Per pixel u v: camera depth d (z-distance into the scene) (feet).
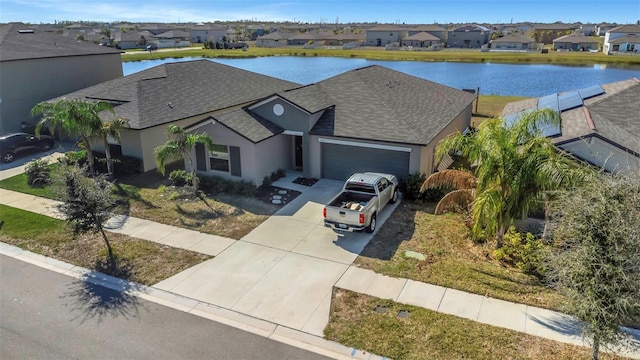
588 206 25.23
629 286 23.82
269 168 67.36
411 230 49.88
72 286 40.01
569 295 25.95
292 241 47.85
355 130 64.49
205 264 43.24
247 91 98.27
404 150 60.85
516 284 38.19
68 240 49.03
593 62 270.87
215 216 55.06
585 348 30.14
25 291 39.27
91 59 111.24
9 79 93.15
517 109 81.10
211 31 540.52
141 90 82.17
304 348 31.22
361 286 38.75
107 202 44.70
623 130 57.21
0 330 33.78
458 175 46.52
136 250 46.34
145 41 423.64
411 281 39.29
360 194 52.03
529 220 47.67
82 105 64.18
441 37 449.48
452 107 80.74
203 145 66.64
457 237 47.75
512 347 30.45
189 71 97.60
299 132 67.41
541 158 38.52
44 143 86.79
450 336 31.76
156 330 33.47
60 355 30.94
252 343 31.83
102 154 75.92
